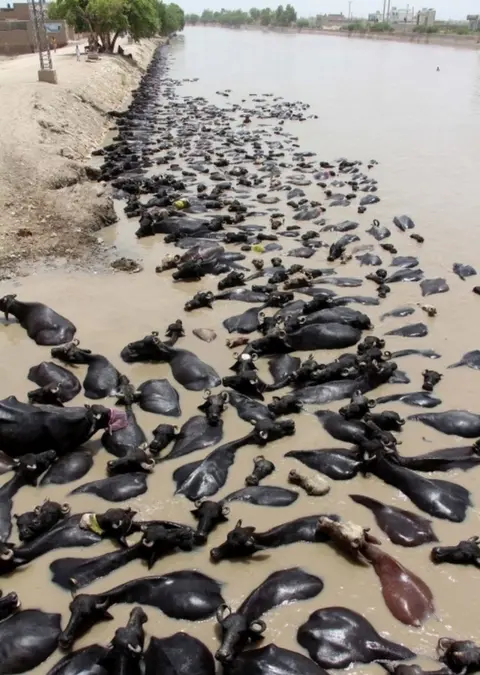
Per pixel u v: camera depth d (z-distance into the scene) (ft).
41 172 69.97
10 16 253.44
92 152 97.25
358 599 24.47
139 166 87.40
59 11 198.90
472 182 81.10
